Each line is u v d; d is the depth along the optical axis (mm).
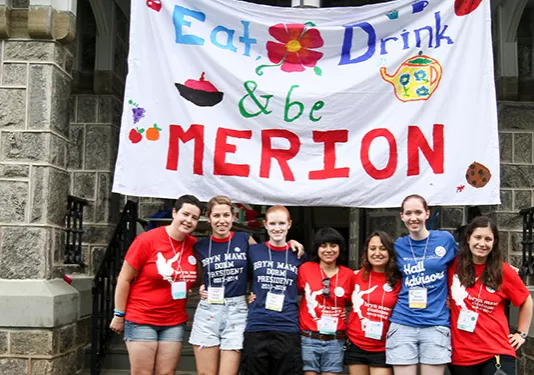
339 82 4805
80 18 7676
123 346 5922
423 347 3766
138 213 7957
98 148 7605
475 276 3738
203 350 3973
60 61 5297
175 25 4797
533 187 6836
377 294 3912
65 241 5910
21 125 5078
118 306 4023
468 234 3754
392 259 3898
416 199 3873
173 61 4758
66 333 5207
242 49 4867
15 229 4996
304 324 3996
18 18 5137
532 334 5344
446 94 4715
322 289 3963
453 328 3793
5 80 5121
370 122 4758
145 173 4668
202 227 6535
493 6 6977
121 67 8047
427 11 4855
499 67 6902
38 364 4859
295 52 4883
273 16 4945
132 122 4691
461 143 4656
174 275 3984
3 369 4867
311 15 4941
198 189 4688
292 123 4766
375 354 3916
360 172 4684
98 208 7543
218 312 3984
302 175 4707
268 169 4707
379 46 4875
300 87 4797
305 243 9758
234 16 4879
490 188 4602
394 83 4789
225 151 4699
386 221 7762
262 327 3912
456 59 4742
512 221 6801
